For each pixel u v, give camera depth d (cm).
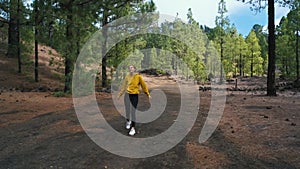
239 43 4591
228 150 563
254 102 1317
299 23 2898
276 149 561
